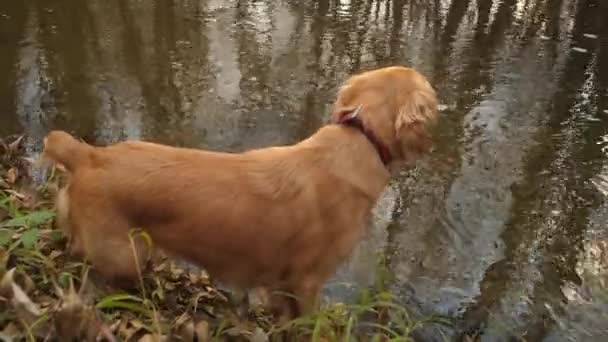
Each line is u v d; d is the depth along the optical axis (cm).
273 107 195
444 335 131
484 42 242
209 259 118
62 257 123
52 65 209
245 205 115
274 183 116
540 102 204
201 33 239
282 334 123
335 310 124
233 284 122
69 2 257
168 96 197
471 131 188
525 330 133
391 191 165
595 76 221
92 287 117
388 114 117
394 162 119
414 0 279
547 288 142
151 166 115
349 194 117
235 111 192
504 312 137
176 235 116
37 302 113
